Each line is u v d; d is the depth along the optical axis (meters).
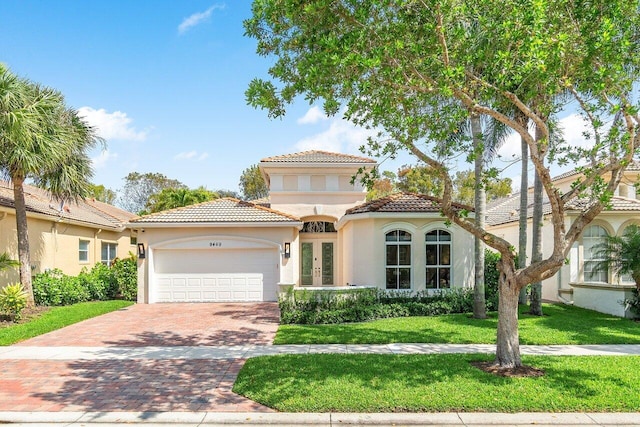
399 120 8.62
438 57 8.18
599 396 6.69
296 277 19.55
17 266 15.43
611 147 7.91
